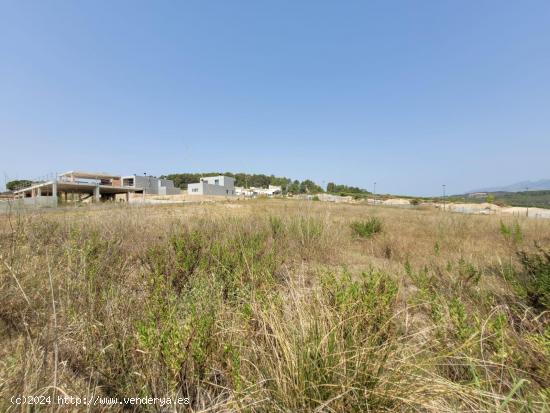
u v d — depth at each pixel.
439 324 1.85
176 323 1.74
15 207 4.38
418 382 1.31
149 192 55.62
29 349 1.54
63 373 1.43
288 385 1.32
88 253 3.14
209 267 3.35
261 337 1.73
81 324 1.87
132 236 4.79
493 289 2.75
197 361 1.56
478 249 5.85
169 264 3.25
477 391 1.23
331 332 1.46
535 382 1.44
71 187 37.00
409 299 2.47
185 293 2.62
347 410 1.24
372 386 1.28
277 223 6.36
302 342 1.44
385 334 1.76
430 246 6.22
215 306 2.22
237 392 1.30
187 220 6.45
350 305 1.83
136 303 2.36
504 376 1.51
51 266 2.64
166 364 1.53
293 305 1.95
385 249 6.05
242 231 5.39
